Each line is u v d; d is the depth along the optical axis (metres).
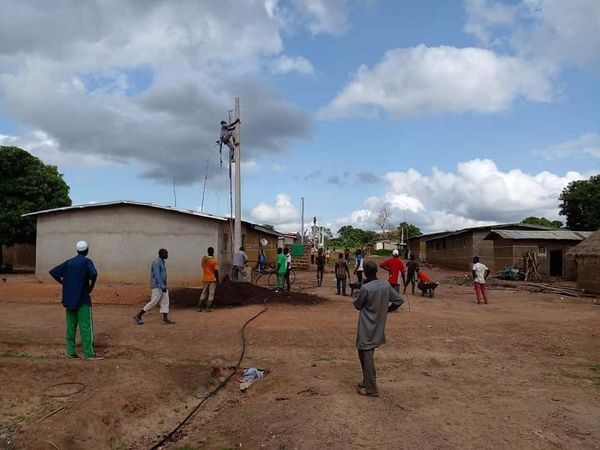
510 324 12.87
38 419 6.29
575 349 10.39
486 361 9.37
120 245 20.00
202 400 7.56
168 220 19.89
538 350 10.27
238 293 17.17
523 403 6.77
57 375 7.72
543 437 5.59
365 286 7.04
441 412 6.32
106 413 6.38
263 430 5.94
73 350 8.98
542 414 6.32
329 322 12.70
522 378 8.25
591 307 17.16
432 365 9.09
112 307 14.88
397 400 6.79
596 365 9.21
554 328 12.40
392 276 15.97
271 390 7.62
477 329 12.16
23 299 15.89
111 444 6.02
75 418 6.12
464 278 31.89
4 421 6.28
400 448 5.27
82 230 20.20
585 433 5.74
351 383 7.63
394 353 9.76
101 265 19.98
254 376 8.52
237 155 20.59
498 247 34.12
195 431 6.49
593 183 41.00
